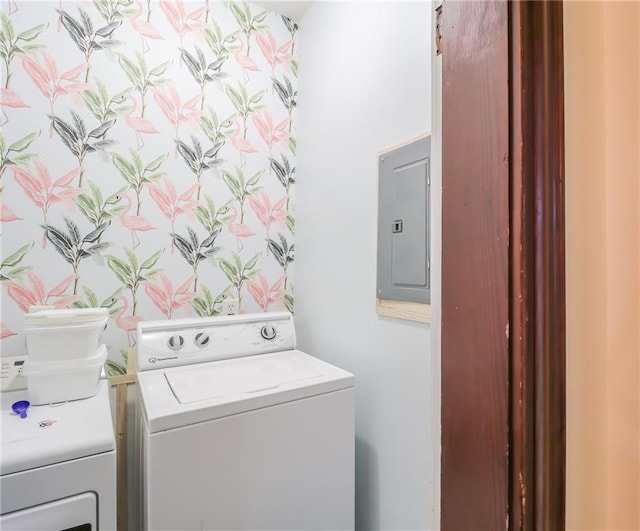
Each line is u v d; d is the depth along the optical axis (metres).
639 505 0.49
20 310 1.40
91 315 1.11
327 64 1.79
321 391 1.25
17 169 1.39
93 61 1.52
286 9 1.96
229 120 1.85
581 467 0.50
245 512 1.09
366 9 1.54
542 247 0.47
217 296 1.83
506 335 0.47
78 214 1.50
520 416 0.46
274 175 2.00
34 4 1.41
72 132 1.48
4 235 1.37
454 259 0.54
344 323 1.65
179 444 0.99
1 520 0.76
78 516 0.84
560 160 0.48
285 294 2.04
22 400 1.05
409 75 1.32
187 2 1.74
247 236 1.92
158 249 1.67
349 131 1.64
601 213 0.52
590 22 0.52
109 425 0.94
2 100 1.36
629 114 0.51
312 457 1.23
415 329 1.28
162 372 1.34
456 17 0.55
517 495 0.46
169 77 1.69
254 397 1.12
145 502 1.03
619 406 0.51
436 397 0.61
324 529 1.25
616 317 0.51
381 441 1.41
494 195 0.48
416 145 1.28
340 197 1.69
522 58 0.47
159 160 1.67
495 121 0.48
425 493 1.21
